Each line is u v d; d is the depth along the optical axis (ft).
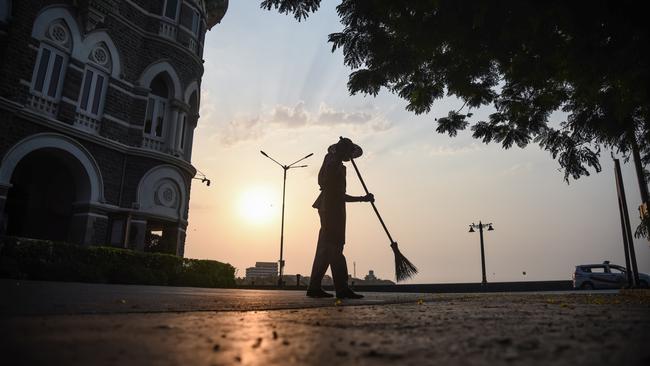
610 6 14.32
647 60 15.61
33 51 50.26
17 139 48.06
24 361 3.53
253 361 3.83
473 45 17.67
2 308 7.69
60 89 53.06
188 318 7.50
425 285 99.25
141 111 61.62
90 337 4.84
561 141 23.68
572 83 20.11
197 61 70.08
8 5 48.60
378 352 4.25
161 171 62.49
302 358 3.99
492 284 96.73
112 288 22.97
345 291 16.75
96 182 55.62
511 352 4.28
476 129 24.21
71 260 40.68
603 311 9.90
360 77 18.67
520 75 19.52
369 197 17.47
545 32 16.12
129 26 61.36
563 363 3.75
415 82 21.85
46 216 56.75
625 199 44.78
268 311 9.80
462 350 4.39
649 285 80.02
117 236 56.39
